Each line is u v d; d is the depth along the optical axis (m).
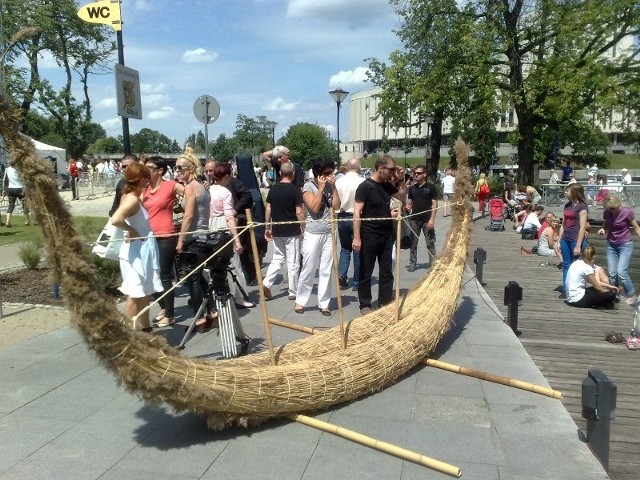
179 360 4.00
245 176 9.88
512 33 29.55
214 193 7.62
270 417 4.47
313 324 7.15
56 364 5.71
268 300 8.41
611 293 9.45
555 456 4.06
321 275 7.63
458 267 6.95
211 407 4.06
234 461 3.96
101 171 35.16
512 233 20.67
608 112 28.89
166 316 6.91
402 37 33.50
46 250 3.65
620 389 6.14
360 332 5.61
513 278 12.20
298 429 4.43
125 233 5.55
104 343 3.68
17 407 4.76
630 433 5.14
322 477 3.78
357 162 9.22
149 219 6.14
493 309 8.37
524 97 29.73
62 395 4.99
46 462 3.92
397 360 5.24
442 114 34.75
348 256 9.33
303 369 4.60
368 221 7.30
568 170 37.12
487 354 6.23
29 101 38.16
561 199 26.67
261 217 9.88
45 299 8.36
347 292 9.02
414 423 4.56
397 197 9.55
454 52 29.89
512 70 30.22
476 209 28.39
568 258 10.33
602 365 6.87
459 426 4.51
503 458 4.03
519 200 23.44
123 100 9.73
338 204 8.36
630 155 76.00
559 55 28.50
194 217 6.91
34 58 38.78
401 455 4.00
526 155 31.23
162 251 6.73
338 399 4.74
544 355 7.22
